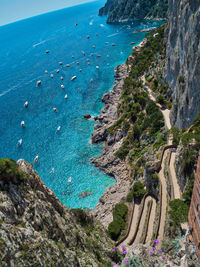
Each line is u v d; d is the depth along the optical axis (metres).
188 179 41.12
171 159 54.16
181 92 69.19
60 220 24.72
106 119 114.06
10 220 17.70
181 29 74.94
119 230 48.94
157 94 98.00
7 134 116.56
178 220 34.75
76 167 91.88
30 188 21.91
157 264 23.56
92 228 37.06
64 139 108.69
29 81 173.75
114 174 82.81
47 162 96.88
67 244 23.58
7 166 20.12
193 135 45.12
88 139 105.81
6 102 146.62
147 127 83.62
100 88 149.75
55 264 18.66
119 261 31.88
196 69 55.50
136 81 124.00
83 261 24.17
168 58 94.44
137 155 77.88
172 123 75.31
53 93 151.25
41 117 127.44
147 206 51.38
